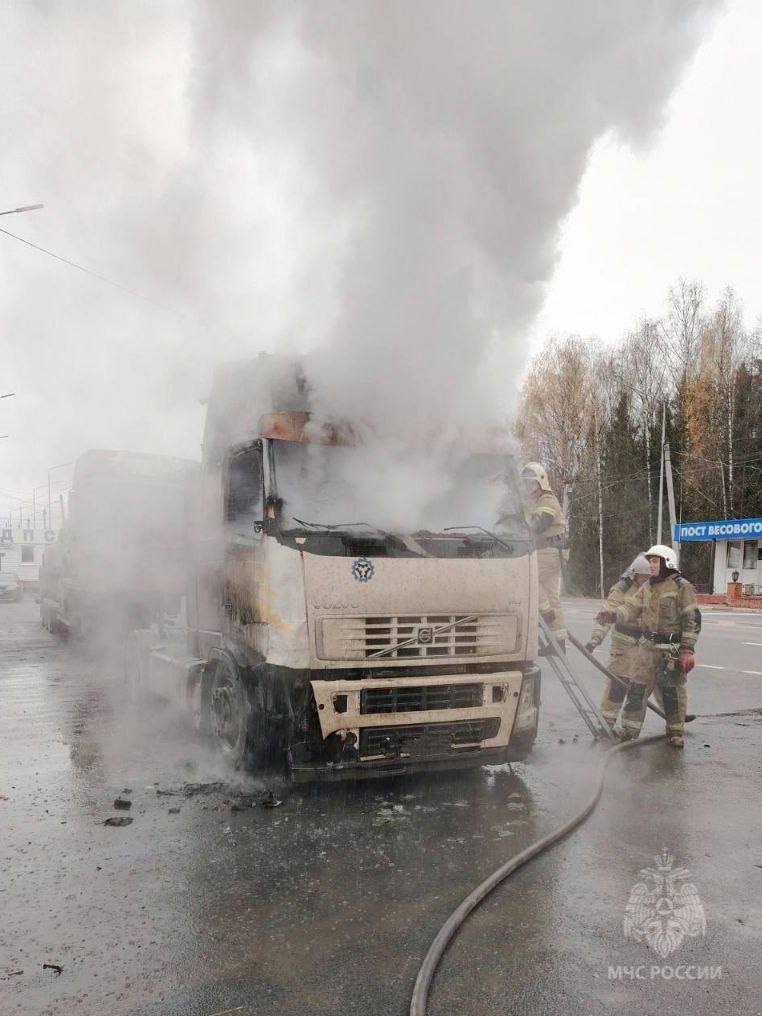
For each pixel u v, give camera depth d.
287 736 5.12
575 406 39.06
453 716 5.40
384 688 5.21
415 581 5.33
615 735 7.41
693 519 43.25
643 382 47.38
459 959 3.31
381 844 4.61
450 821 5.04
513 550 5.71
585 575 45.12
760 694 9.88
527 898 3.90
